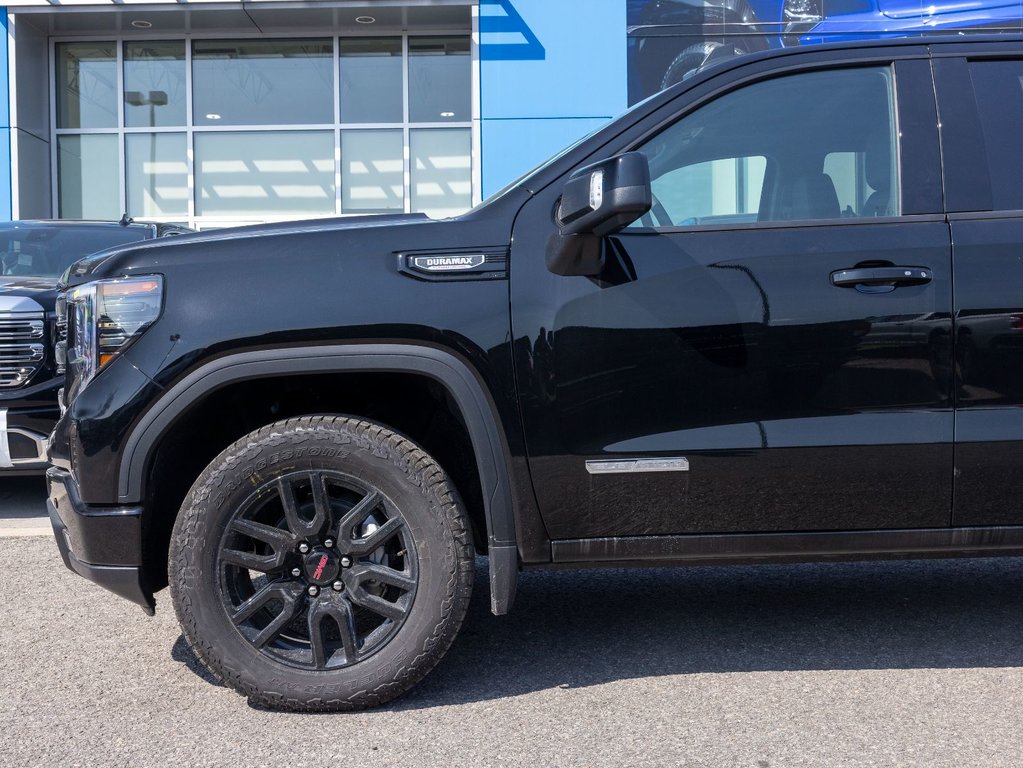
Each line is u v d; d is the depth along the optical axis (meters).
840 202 2.68
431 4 11.22
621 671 2.89
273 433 2.53
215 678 2.87
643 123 2.72
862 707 2.60
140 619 3.44
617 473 2.56
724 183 2.71
